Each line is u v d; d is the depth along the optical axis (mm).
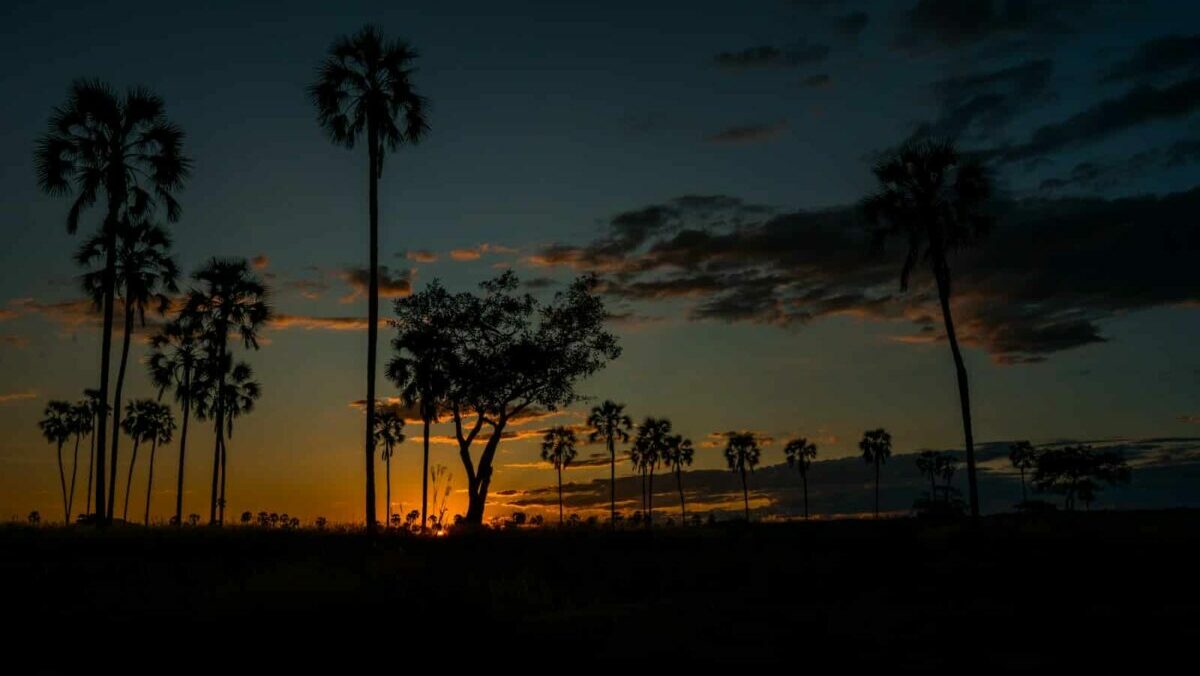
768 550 31875
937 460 117312
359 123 32938
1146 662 14133
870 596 22125
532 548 31812
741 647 15383
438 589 18219
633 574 25984
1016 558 28125
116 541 27344
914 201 39594
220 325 51469
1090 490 100125
